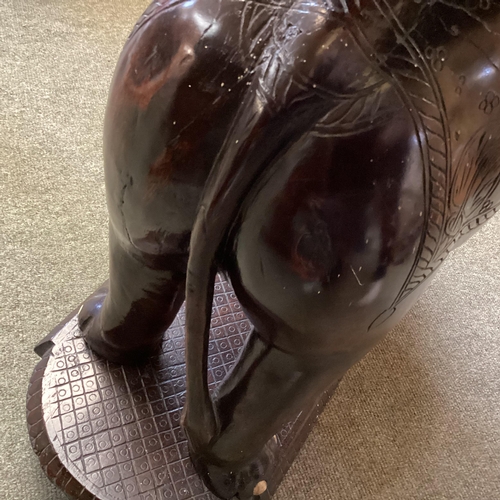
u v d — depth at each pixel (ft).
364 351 1.72
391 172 1.24
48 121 4.45
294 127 1.25
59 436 2.48
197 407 1.98
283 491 3.09
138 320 2.40
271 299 1.49
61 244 3.76
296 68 1.21
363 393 3.64
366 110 1.21
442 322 4.13
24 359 3.21
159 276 2.03
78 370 2.69
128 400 2.65
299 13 1.25
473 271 4.52
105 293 2.83
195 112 1.37
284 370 1.78
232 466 2.31
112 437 2.53
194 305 1.64
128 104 1.50
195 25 1.38
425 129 1.22
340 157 1.24
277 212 1.33
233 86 1.32
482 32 1.20
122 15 5.53
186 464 2.52
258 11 1.32
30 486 2.80
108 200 1.80
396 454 3.41
